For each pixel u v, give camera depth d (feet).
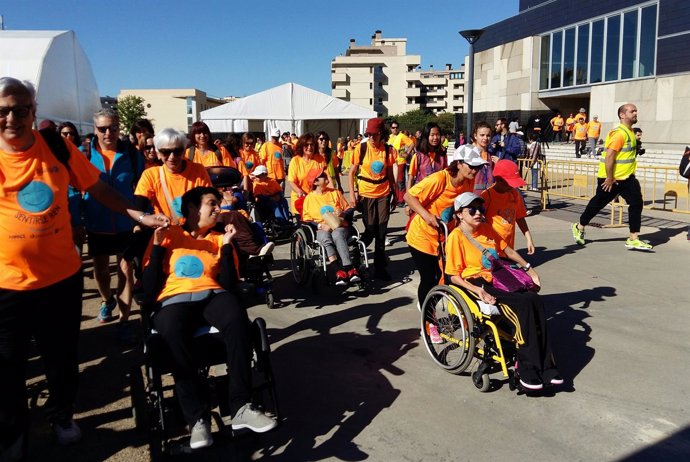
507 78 127.24
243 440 12.07
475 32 38.04
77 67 48.67
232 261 12.38
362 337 17.90
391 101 339.98
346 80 332.19
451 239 14.83
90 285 23.99
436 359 15.58
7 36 41.81
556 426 12.44
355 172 24.86
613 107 94.99
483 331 14.11
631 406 13.21
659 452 11.37
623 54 93.86
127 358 16.25
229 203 21.77
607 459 11.21
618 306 19.90
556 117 101.40
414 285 23.48
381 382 14.73
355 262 22.90
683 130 82.07
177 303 11.53
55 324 11.16
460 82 345.10
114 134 17.29
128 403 13.73
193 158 23.47
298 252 24.09
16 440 10.63
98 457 11.53
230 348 11.09
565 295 21.18
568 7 106.93
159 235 11.86
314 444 11.92
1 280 10.20
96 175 11.73
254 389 11.41
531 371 13.39
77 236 17.98
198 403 10.78
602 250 28.04
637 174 62.90
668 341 16.90
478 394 13.99
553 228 34.06
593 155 76.54
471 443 11.85
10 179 10.00
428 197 16.67
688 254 26.96
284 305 21.39
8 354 10.45
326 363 15.97
